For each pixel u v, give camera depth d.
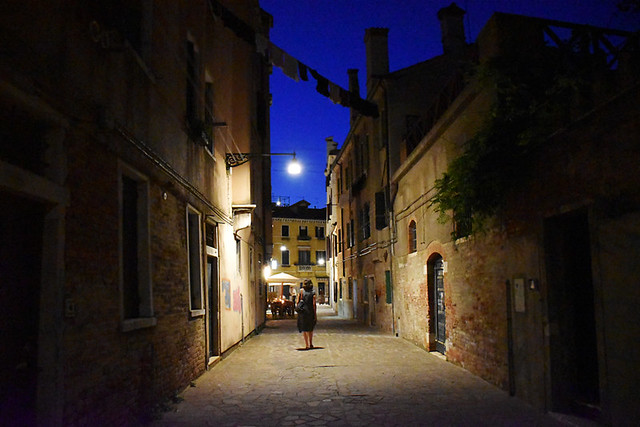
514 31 7.63
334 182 35.53
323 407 6.66
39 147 4.12
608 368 5.00
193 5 9.20
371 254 20.78
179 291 7.63
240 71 14.62
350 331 18.53
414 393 7.49
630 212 4.69
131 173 5.88
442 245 10.88
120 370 5.20
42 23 3.94
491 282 8.12
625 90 4.68
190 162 8.69
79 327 4.32
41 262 4.02
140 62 6.02
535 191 6.55
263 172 22.36
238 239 13.50
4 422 3.58
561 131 5.80
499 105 7.11
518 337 7.10
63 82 4.22
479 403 6.84
